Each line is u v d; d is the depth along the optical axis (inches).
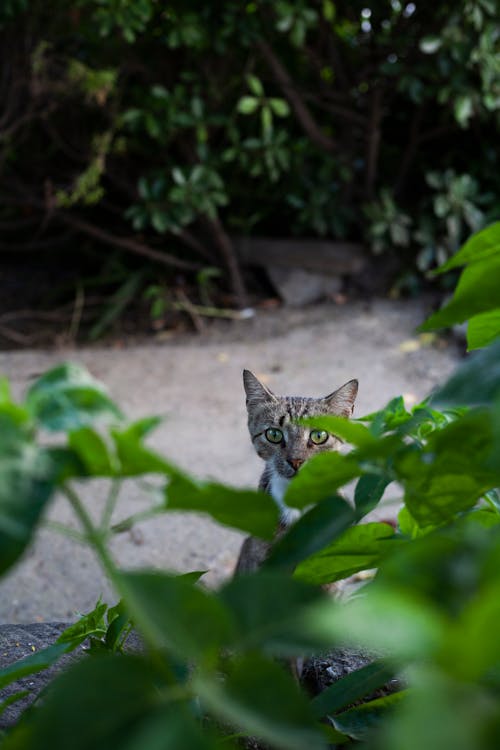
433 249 303.3
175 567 171.6
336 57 307.6
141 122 286.0
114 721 30.6
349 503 42.2
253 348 283.1
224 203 291.6
